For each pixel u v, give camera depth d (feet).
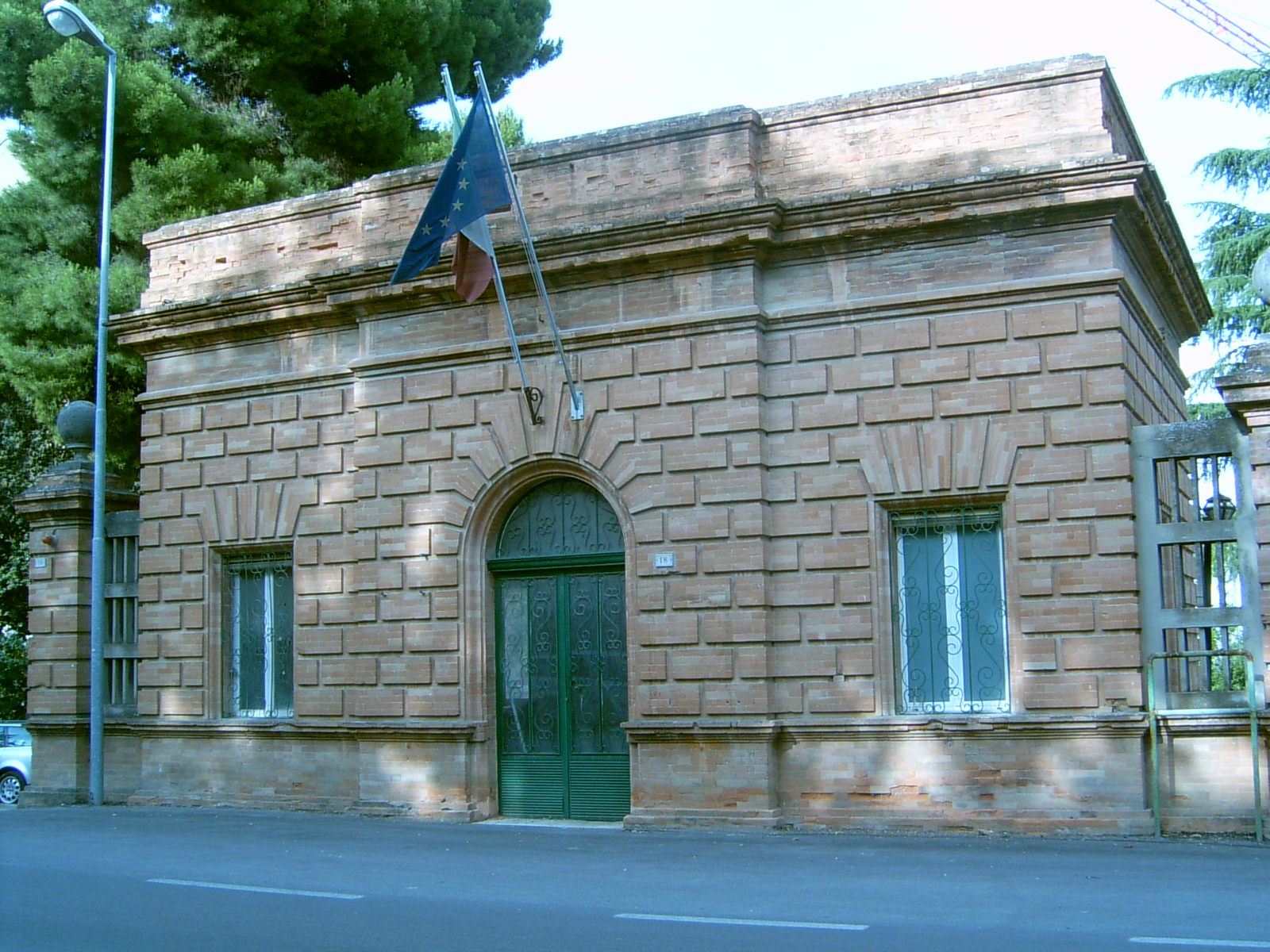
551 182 56.95
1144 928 30.83
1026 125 51.13
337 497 61.16
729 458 52.44
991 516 50.44
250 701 63.98
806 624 51.44
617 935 30.71
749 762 51.16
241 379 64.23
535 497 57.36
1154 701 47.62
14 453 115.75
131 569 69.10
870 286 51.98
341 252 62.69
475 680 56.95
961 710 50.29
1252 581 47.83
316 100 92.79
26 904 36.52
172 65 95.91
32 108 92.12
